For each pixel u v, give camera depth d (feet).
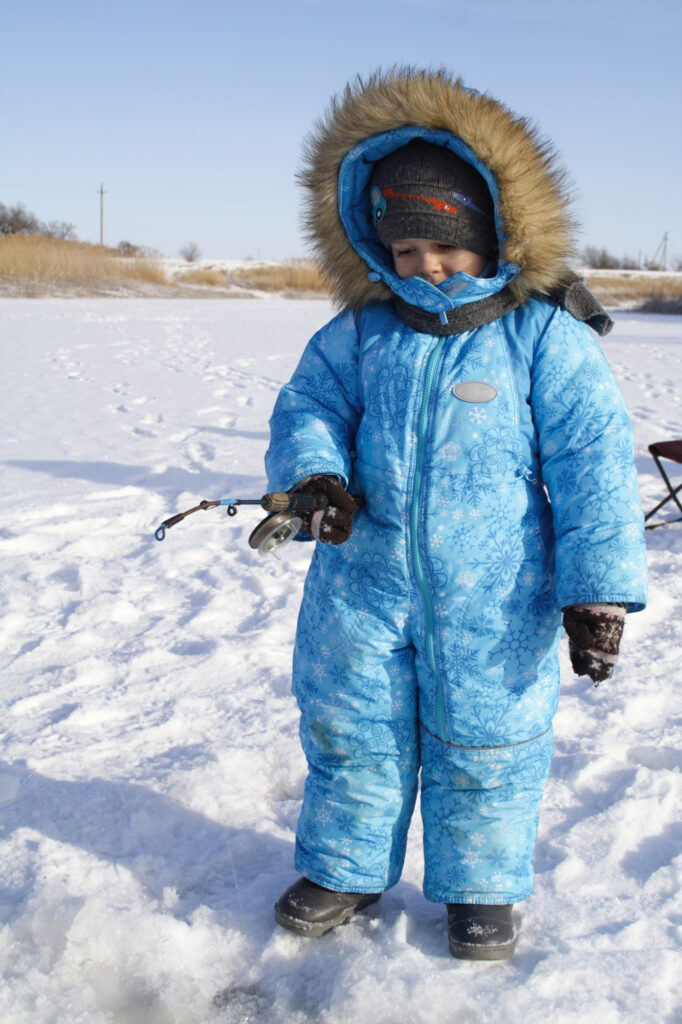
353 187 6.83
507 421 6.33
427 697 6.59
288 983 6.57
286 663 12.02
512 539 6.37
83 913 6.84
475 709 6.42
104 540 17.04
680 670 11.73
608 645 5.95
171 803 8.65
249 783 9.23
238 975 6.70
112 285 108.06
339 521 6.12
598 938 6.95
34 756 9.55
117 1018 6.38
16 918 6.97
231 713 10.59
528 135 6.30
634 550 6.04
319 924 6.88
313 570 6.97
